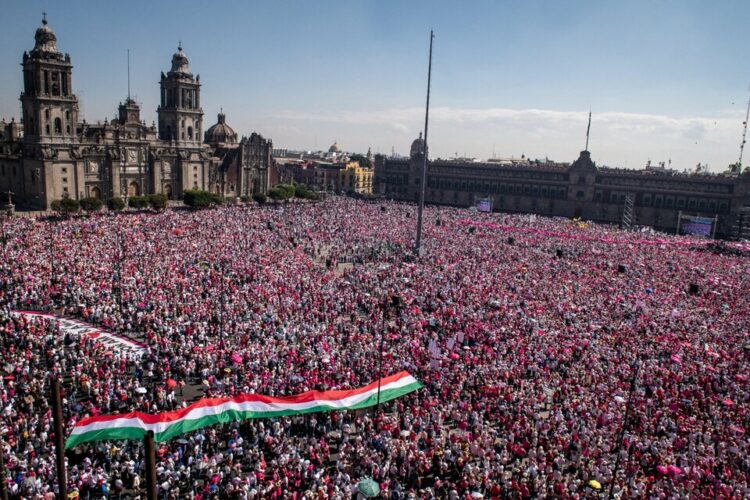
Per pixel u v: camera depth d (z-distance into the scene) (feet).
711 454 118.93
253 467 110.93
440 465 112.16
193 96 581.12
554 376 155.53
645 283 272.51
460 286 244.01
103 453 111.45
